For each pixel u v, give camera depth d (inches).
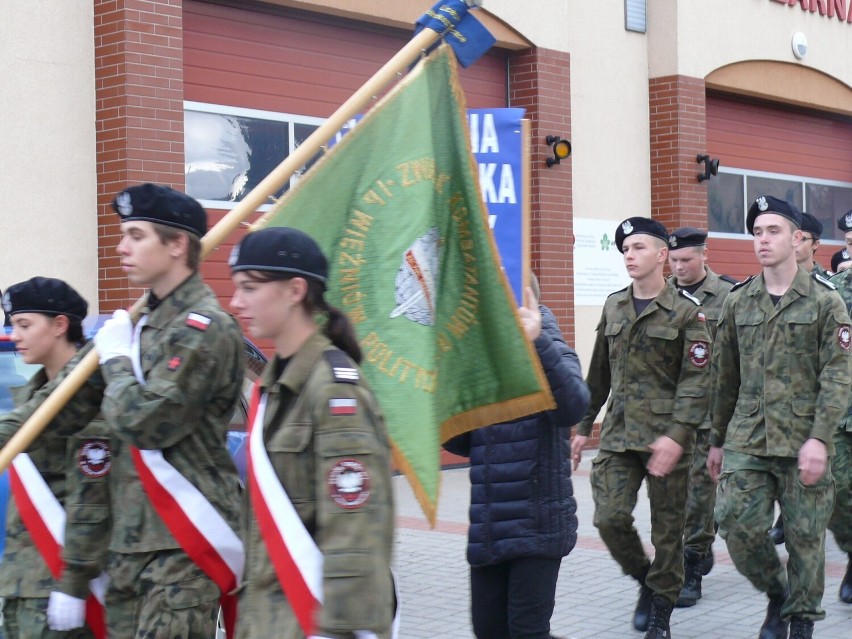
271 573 105.7
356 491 101.1
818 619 216.7
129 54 356.5
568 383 160.4
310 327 108.2
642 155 560.7
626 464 231.8
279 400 106.4
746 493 218.8
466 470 475.2
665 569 225.6
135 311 134.0
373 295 139.5
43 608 144.2
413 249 140.0
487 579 170.2
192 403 126.5
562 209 508.4
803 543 215.5
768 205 220.5
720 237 612.1
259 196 135.7
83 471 138.9
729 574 296.4
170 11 367.2
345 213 140.4
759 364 220.5
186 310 130.0
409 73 145.0
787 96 631.2
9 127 346.0
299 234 107.7
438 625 245.1
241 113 406.0
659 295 229.5
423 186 141.6
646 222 230.8
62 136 357.4
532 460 163.9
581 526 356.2
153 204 129.6
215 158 398.3
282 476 104.8
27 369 199.2
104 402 125.9
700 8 572.4
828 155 684.7
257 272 105.7
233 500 133.1
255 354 224.4
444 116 145.9
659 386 228.8
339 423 102.7
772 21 616.1
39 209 352.2
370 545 100.4
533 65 499.8
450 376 146.3
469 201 144.9
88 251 363.6
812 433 210.5
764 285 223.9
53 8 354.6
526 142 157.2
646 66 563.2
